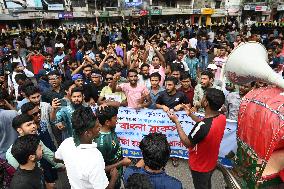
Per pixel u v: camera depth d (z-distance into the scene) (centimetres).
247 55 314
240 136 327
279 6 4072
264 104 291
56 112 400
